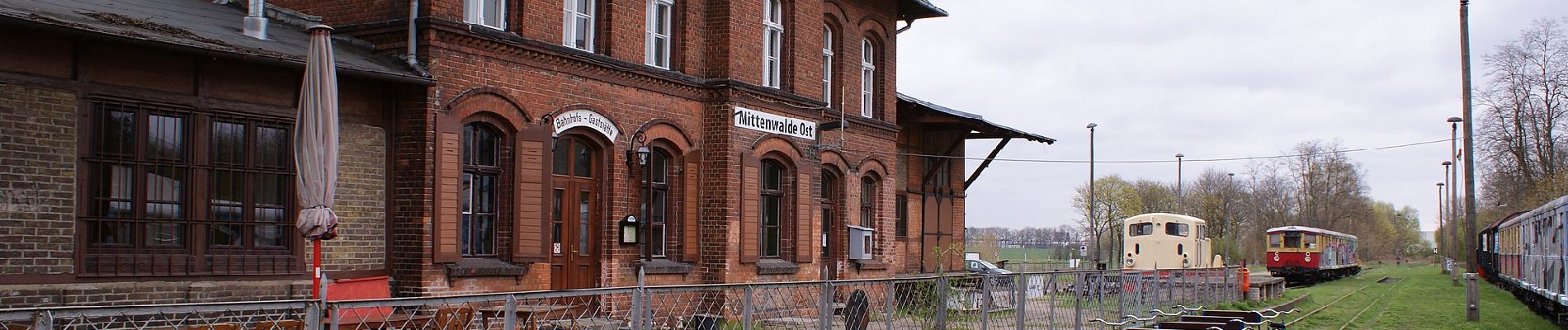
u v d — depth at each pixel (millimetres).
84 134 12500
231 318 13555
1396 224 129875
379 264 15305
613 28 18500
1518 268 31984
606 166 18578
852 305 14070
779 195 22297
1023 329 16391
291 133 14445
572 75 17672
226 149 13797
